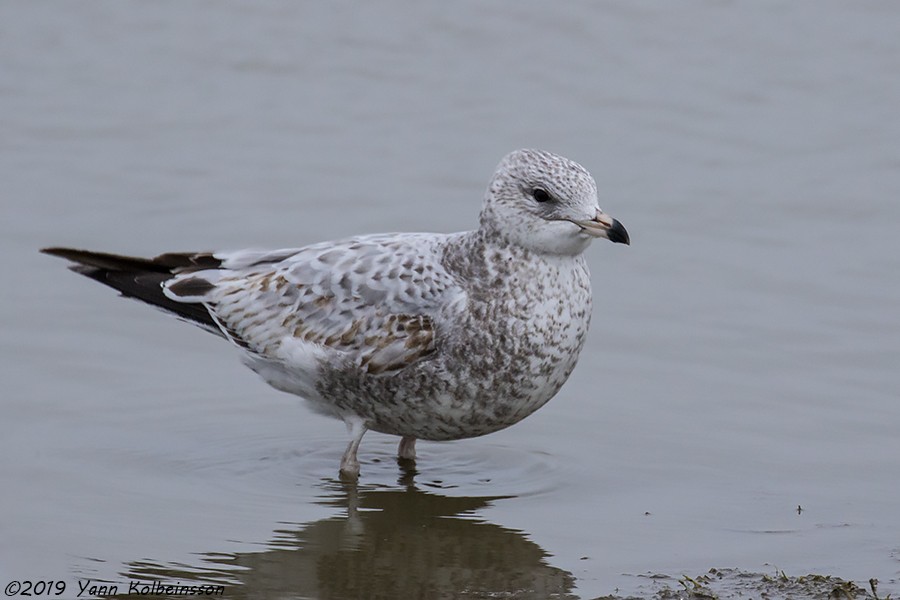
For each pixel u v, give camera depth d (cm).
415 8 2445
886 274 1655
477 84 2217
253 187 1880
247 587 1059
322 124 2086
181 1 2459
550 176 1196
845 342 1502
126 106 2133
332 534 1149
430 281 1220
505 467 1291
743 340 1510
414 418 1239
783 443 1313
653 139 2038
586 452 1312
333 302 1239
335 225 1773
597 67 2269
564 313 1216
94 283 1616
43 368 1443
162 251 1692
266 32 2372
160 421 1362
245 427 1364
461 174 1920
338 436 1361
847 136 2041
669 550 1121
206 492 1224
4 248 1694
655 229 1772
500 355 1202
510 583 1066
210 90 2197
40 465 1259
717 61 2286
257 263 1298
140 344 1506
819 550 1117
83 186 1873
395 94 2189
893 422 1345
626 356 1484
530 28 2386
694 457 1295
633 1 2455
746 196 1861
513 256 1211
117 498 1205
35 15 2403
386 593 1051
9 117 2081
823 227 1781
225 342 1521
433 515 1189
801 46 2325
